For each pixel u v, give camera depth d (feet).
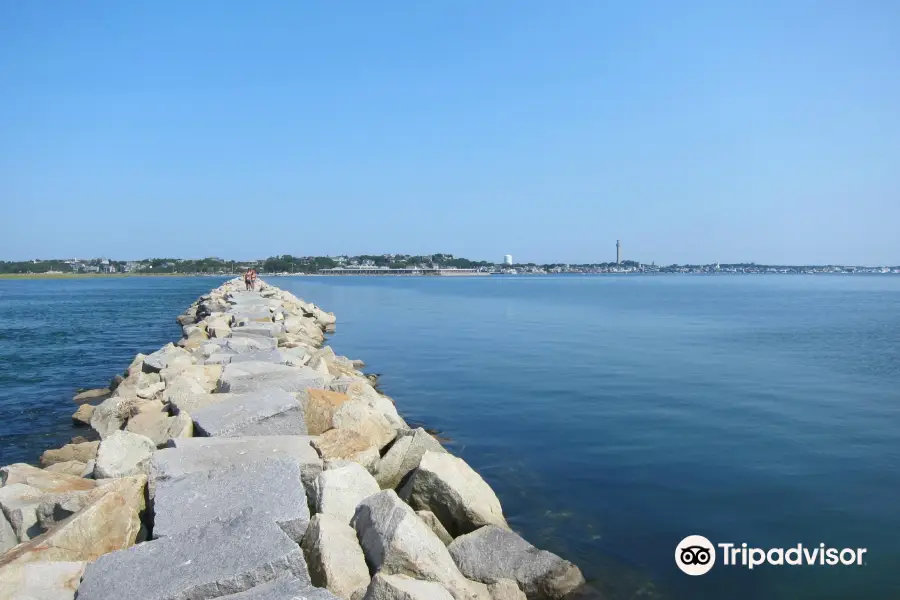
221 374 41.45
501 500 29.89
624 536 26.11
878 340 94.43
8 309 160.86
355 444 28.19
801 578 22.93
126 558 16.66
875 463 35.12
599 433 41.29
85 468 28.60
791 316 143.33
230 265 640.99
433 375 64.08
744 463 35.09
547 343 91.50
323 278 588.09
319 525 18.86
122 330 109.09
